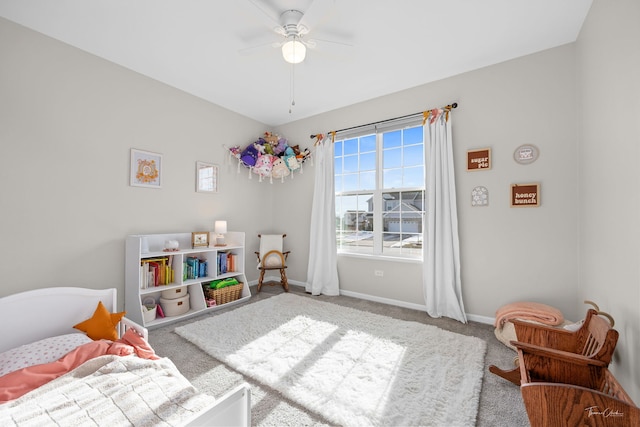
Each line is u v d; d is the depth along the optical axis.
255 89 3.23
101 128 2.56
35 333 1.82
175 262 2.92
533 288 2.50
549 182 2.43
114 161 2.65
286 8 1.92
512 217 2.60
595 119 1.85
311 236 3.88
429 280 2.91
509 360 2.01
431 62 2.67
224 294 3.25
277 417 1.45
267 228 4.41
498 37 2.29
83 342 1.71
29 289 2.16
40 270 2.21
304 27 1.95
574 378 1.25
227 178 3.78
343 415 1.43
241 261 3.51
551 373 1.29
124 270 2.71
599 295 1.79
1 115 2.04
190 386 1.28
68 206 2.36
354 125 3.63
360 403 1.52
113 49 2.45
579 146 2.25
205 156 3.50
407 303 3.20
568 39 2.32
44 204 2.23
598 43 1.77
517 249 2.58
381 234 3.48
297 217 4.21
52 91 2.27
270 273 4.51
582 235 2.20
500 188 2.65
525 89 2.54
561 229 2.38
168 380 1.31
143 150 2.87
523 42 2.36
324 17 2.04
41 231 2.22
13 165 2.09
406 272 3.22
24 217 2.14
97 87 2.54
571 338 1.55
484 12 2.00
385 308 3.16
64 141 2.34
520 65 2.57
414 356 2.04
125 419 1.04
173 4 1.91
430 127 2.98
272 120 4.27
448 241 2.84
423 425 1.37
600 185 1.76
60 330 1.91
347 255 3.67
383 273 3.39
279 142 4.08
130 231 2.77
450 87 2.94
